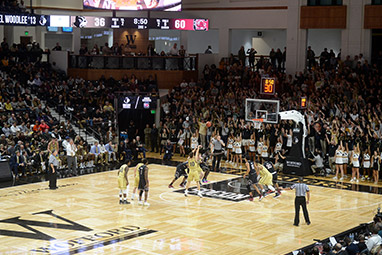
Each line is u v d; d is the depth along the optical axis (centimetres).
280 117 2547
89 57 3541
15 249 1444
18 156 2436
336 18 3403
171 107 3262
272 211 1872
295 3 3512
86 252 1422
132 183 2323
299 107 2845
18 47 3516
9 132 2683
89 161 2723
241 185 2294
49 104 3172
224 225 1691
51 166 2188
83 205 1927
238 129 2762
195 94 3319
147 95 3325
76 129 3022
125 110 3425
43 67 3500
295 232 1625
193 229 1642
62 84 3341
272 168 2097
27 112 2914
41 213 1814
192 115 3088
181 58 3584
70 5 4059
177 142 3098
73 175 2498
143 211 1848
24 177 2444
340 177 2511
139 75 3553
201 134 2980
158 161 2892
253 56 3634
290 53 3559
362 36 3344
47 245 1480
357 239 1447
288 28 3550
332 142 2533
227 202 1994
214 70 3506
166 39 4181
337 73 3183
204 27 3400
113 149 2847
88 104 3231
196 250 1445
